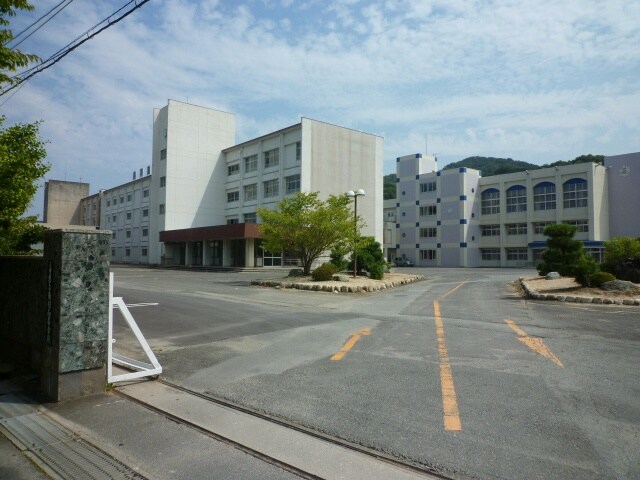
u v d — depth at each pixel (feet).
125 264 201.67
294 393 18.10
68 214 264.11
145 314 40.45
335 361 23.00
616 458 12.19
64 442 14.06
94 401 17.52
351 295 62.23
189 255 164.96
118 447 13.60
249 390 18.60
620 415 15.17
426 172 220.84
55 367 17.61
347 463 12.30
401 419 15.19
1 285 23.47
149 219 192.44
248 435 14.23
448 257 203.41
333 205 81.35
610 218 168.45
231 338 29.50
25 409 16.72
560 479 11.15
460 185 199.72
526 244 184.65
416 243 217.15
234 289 70.03
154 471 12.10
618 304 45.96
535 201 181.98
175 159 171.83
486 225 201.36
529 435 13.70
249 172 168.66
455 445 13.16
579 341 27.32
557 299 50.44
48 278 18.31
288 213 80.07
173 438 14.16
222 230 143.13
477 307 45.65
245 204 170.60
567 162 281.74
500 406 16.14
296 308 45.85
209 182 178.91
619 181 167.12
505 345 26.27
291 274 84.58
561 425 14.39
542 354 23.81
